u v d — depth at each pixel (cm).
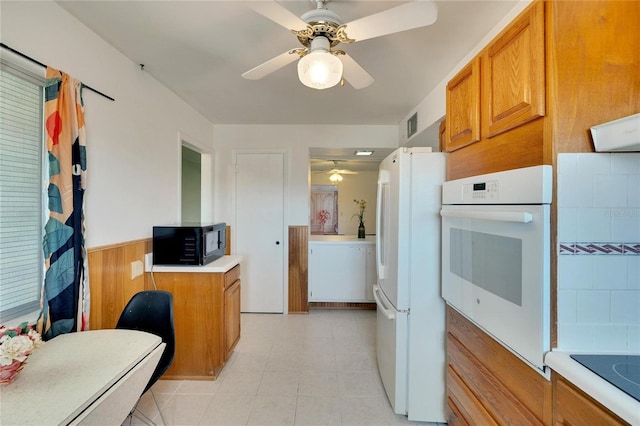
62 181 154
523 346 104
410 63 222
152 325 184
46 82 148
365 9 160
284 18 129
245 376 245
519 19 109
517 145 113
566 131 96
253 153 394
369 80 180
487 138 133
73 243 159
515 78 111
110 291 198
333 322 367
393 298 201
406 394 195
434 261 189
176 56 216
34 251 152
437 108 261
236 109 332
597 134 94
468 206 141
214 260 269
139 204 232
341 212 700
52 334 150
